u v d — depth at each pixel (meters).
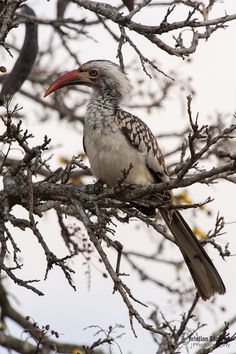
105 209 10.28
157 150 11.27
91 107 11.25
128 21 10.28
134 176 11.02
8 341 12.00
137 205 9.91
